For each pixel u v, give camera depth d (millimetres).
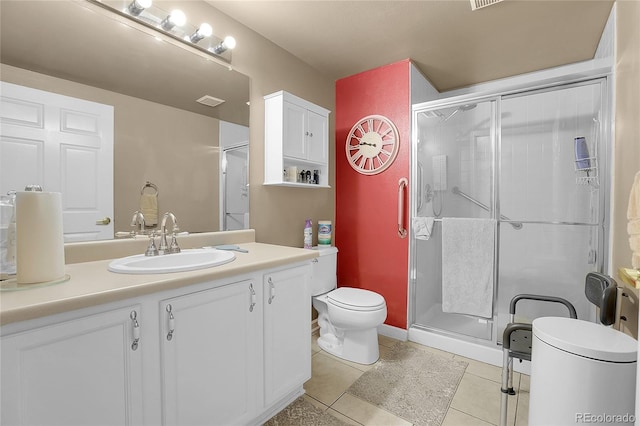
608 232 1792
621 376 964
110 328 933
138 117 1521
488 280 2150
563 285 2316
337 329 2281
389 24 2029
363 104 2734
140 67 1533
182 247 1681
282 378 1525
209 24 1830
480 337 2238
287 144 2092
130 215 1483
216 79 1874
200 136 1791
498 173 2168
